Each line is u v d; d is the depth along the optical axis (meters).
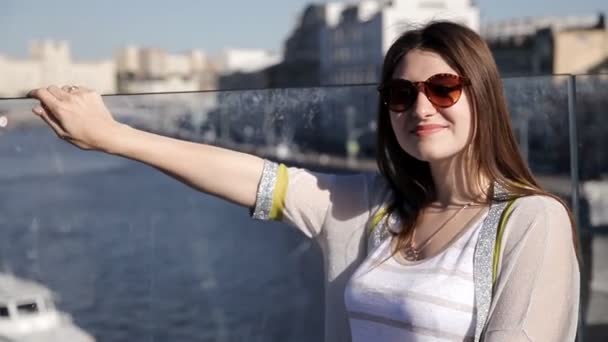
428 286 1.56
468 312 1.52
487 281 1.53
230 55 117.12
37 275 12.61
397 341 1.58
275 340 8.41
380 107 1.81
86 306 9.93
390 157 1.80
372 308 1.63
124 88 107.25
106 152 1.76
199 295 13.77
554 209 1.55
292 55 87.56
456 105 1.63
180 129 2.40
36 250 14.45
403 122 1.68
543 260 1.49
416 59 1.66
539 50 53.12
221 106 2.47
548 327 1.46
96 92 1.80
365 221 1.81
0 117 2.02
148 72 111.31
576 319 1.52
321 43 76.06
